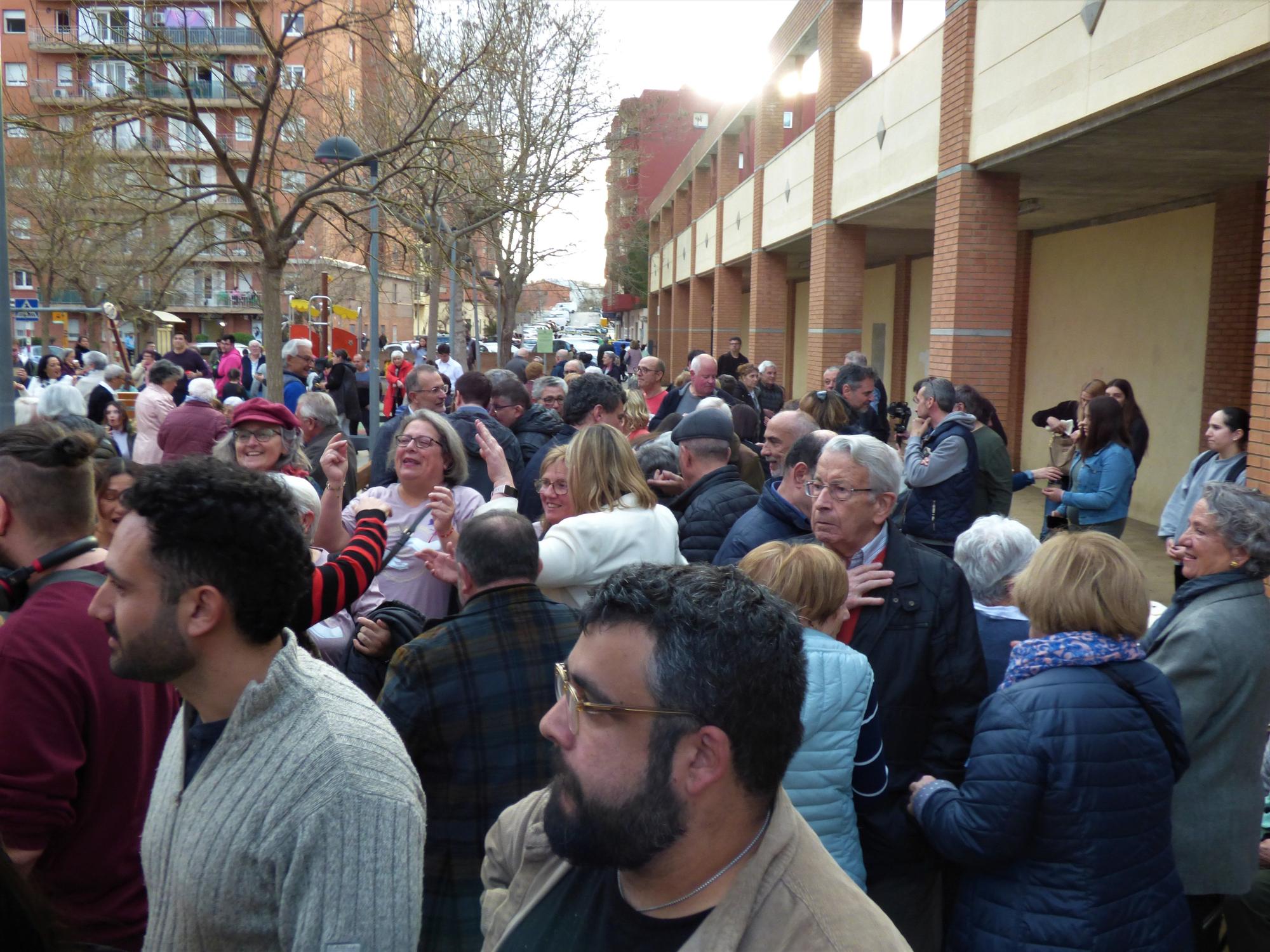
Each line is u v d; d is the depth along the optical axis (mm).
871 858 2990
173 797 1845
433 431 4730
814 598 2807
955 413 6480
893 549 3264
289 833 1729
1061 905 2600
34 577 2432
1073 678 2697
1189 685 3180
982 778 2678
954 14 11172
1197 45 7043
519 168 17219
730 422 5246
